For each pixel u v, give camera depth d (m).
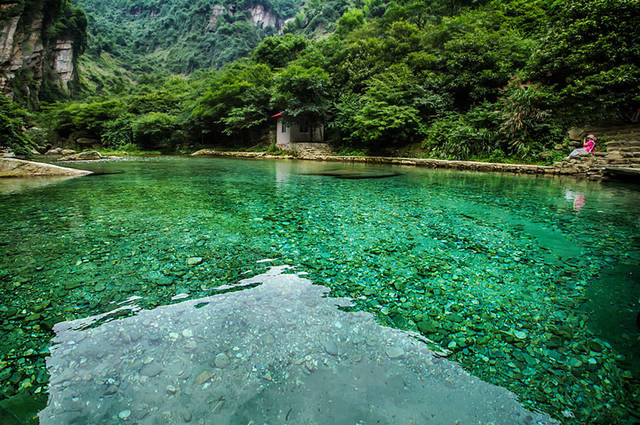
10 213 4.30
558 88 11.80
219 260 2.73
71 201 5.16
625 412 1.25
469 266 2.71
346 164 14.90
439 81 16.75
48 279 2.32
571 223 4.14
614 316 1.97
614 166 8.66
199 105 26.38
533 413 1.25
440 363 1.53
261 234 3.49
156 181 7.95
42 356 1.52
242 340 1.66
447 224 4.03
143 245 3.06
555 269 2.68
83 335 1.68
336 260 2.79
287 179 8.63
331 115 21.78
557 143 11.19
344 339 1.70
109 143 29.77
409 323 1.86
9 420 1.16
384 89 16.98
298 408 1.24
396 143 16.92
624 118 11.08
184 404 1.25
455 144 13.32
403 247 3.15
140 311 1.92
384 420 1.19
